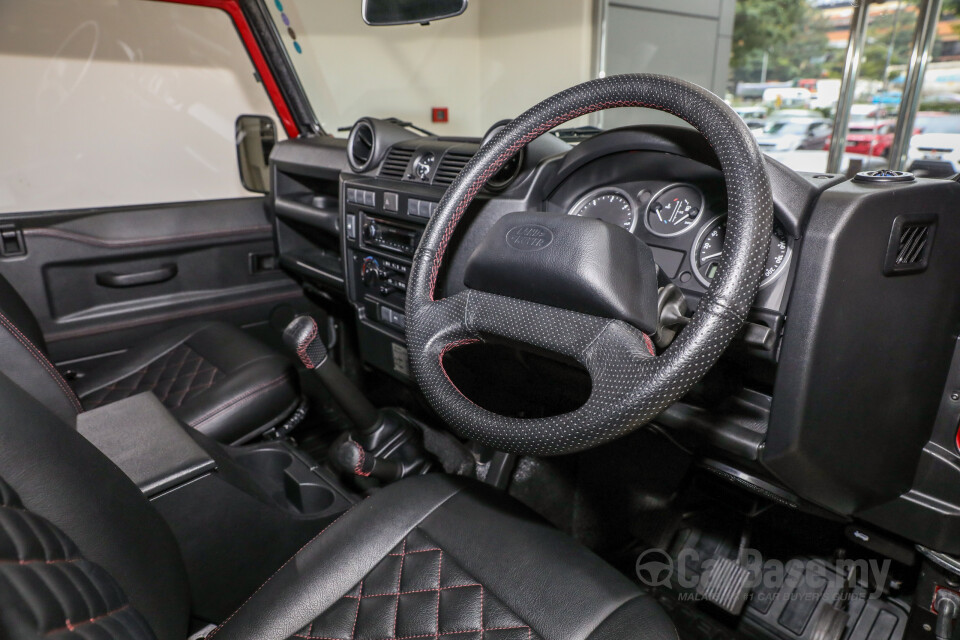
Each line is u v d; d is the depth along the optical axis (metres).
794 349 0.78
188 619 0.77
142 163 2.02
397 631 0.72
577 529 1.44
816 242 0.74
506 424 0.65
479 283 0.77
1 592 0.36
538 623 0.70
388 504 0.87
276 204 1.81
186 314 1.78
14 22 1.75
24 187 1.84
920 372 0.89
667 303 0.69
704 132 0.63
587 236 0.68
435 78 3.96
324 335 2.05
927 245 0.82
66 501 0.58
